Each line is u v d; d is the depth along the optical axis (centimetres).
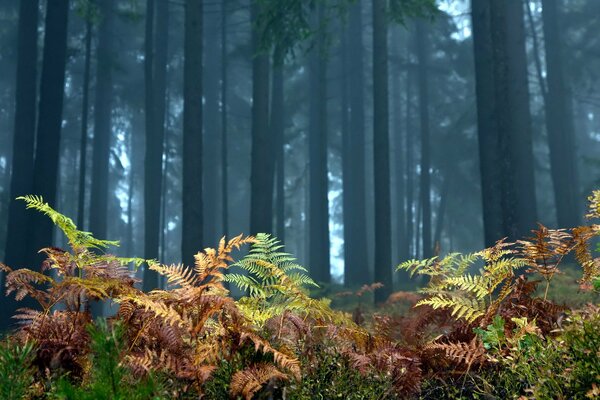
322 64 2722
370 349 291
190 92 1608
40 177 1566
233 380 217
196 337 234
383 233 1727
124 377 203
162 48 3186
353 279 3002
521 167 1775
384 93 1814
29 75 1994
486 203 1109
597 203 275
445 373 274
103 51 3422
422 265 332
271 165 2553
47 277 255
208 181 4066
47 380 219
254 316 277
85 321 240
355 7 3356
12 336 243
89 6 2070
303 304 279
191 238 1509
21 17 2023
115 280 246
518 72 1852
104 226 3800
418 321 317
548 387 222
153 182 2769
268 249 298
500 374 251
